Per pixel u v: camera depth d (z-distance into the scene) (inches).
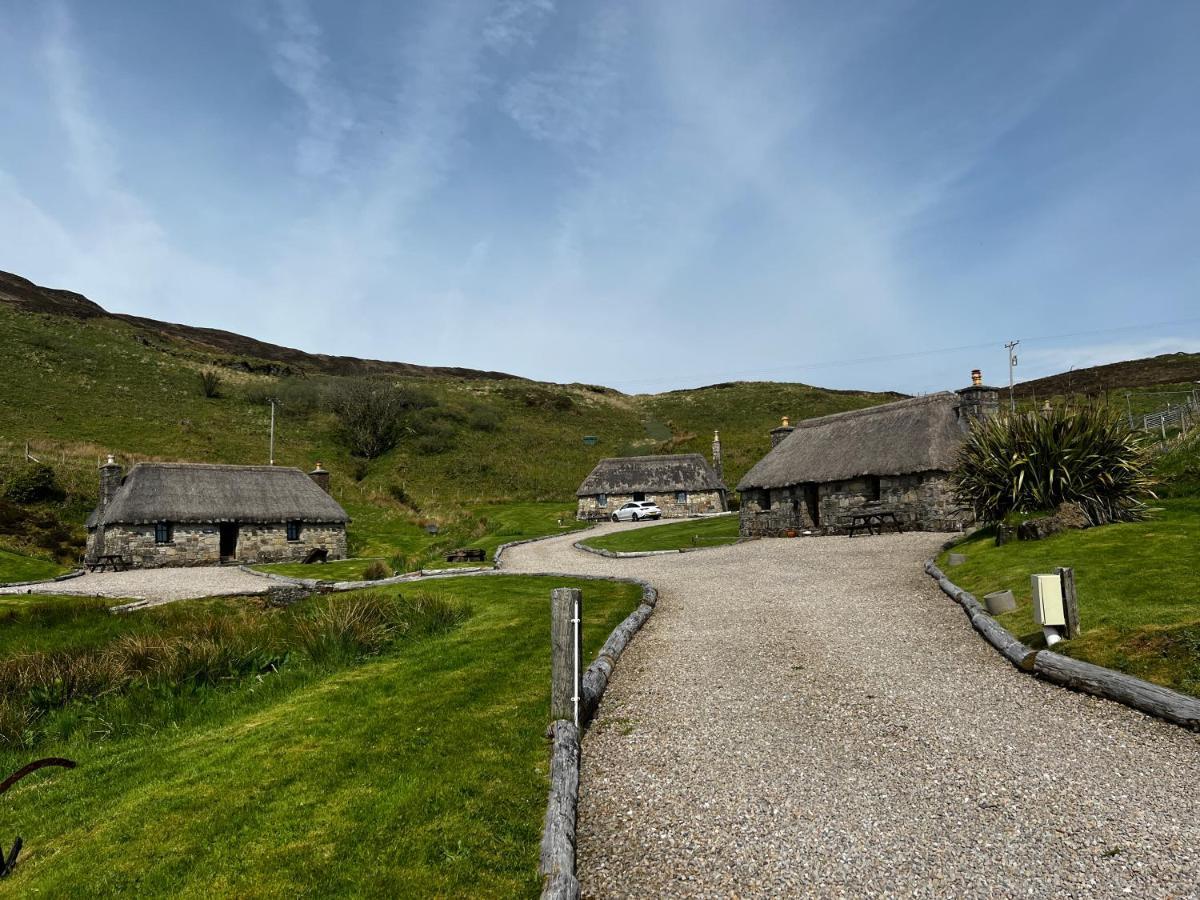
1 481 1662.2
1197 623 348.5
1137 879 184.1
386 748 287.4
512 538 1632.6
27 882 213.0
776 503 1293.1
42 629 673.6
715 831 221.6
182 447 2242.9
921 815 223.1
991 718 299.3
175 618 704.4
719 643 454.3
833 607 542.0
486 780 252.5
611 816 236.1
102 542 1425.9
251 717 360.8
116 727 376.5
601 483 2188.7
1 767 335.6
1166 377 3063.5
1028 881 185.6
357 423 2832.2
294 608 647.8
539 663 407.5
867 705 323.0
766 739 292.0
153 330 3885.3
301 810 239.9
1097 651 347.9
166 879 204.8
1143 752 257.9
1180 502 739.4
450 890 189.3
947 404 1187.3
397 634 518.0
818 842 211.0
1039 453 708.7
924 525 1070.4
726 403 3969.0
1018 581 515.8
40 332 2942.9
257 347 4714.6
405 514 2075.5
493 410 3474.4
